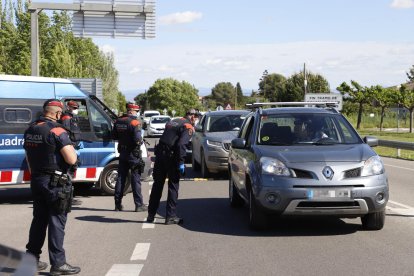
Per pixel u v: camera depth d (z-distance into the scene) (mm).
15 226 10781
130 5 26906
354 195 8898
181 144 10531
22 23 69688
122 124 12211
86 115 14383
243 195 10711
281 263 7609
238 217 11266
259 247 8570
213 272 7230
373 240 8961
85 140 14336
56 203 7246
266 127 10602
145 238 9398
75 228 10352
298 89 86938
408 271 7160
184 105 155750
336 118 10859
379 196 9094
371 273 7082
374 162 9273
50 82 14016
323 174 8945
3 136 13344
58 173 7285
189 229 10094
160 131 48406
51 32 73938
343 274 7047
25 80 13750
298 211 8961
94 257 8133
